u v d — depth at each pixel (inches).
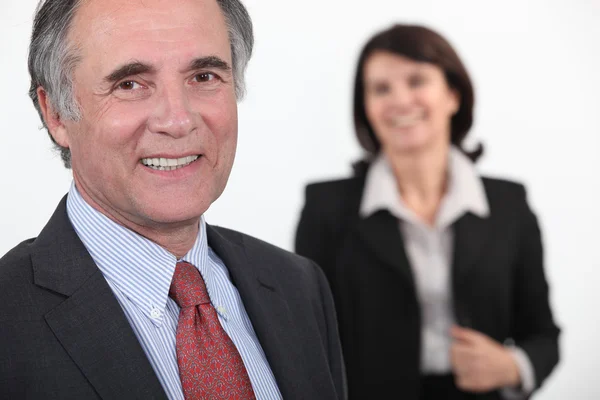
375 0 120.7
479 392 77.2
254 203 119.2
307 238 83.1
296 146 120.0
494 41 125.2
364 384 78.1
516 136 126.0
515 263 81.5
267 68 119.0
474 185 81.1
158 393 35.4
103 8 36.5
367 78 83.7
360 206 81.8
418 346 77.1
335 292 81.0
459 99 84.4
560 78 125.6
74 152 38.9
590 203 127.0
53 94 38.5
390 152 83.7
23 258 37.3
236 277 44.4
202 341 38.8
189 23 37.5
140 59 36.1
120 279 38.4
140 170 37.8
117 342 35.7
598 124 126.7
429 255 80.3
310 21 120.0
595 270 127.0
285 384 42.0
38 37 38.6
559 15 124.6
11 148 105.0
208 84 39.3
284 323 44.7
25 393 33.5
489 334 79.1
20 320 34.7
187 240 40.6
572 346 126.0
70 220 39.8
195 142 38.0
